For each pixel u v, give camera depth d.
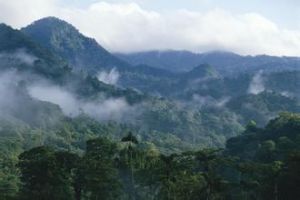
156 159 102.31
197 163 109.38
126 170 105.06
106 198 91.44
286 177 96.88
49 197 84.94
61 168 89.19
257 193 107.25
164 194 91.44
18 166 89.62
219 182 92.62
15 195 86.69
